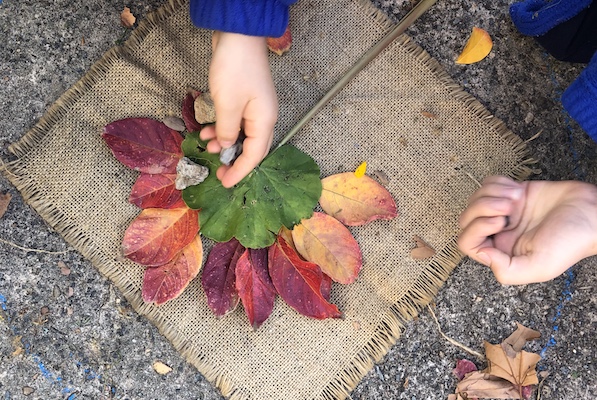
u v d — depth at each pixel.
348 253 0.53
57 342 0.54
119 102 0.54
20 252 0.54
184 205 0.53
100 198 0.54
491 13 0.57
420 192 0.56
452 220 0.56
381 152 0.56
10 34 0.54
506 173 0.56
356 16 0.56
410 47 0.56
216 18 0.42
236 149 0.49
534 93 0.57
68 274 0.54
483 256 0.49
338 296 0.55
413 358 0.56
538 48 0.57
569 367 0.56
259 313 0.53
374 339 0.55
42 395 0.54
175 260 0.53
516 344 0.56
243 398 0.54
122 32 0.55
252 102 0.44
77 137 0.54
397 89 0.56
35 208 0.53
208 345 0.54
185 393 0.54
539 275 0.48
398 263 0.55
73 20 0.55
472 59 0.55
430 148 0.56
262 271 0.53
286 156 0.53
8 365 0.53
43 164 0.53
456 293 0.56
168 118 0.54
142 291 0.52
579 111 0.49
